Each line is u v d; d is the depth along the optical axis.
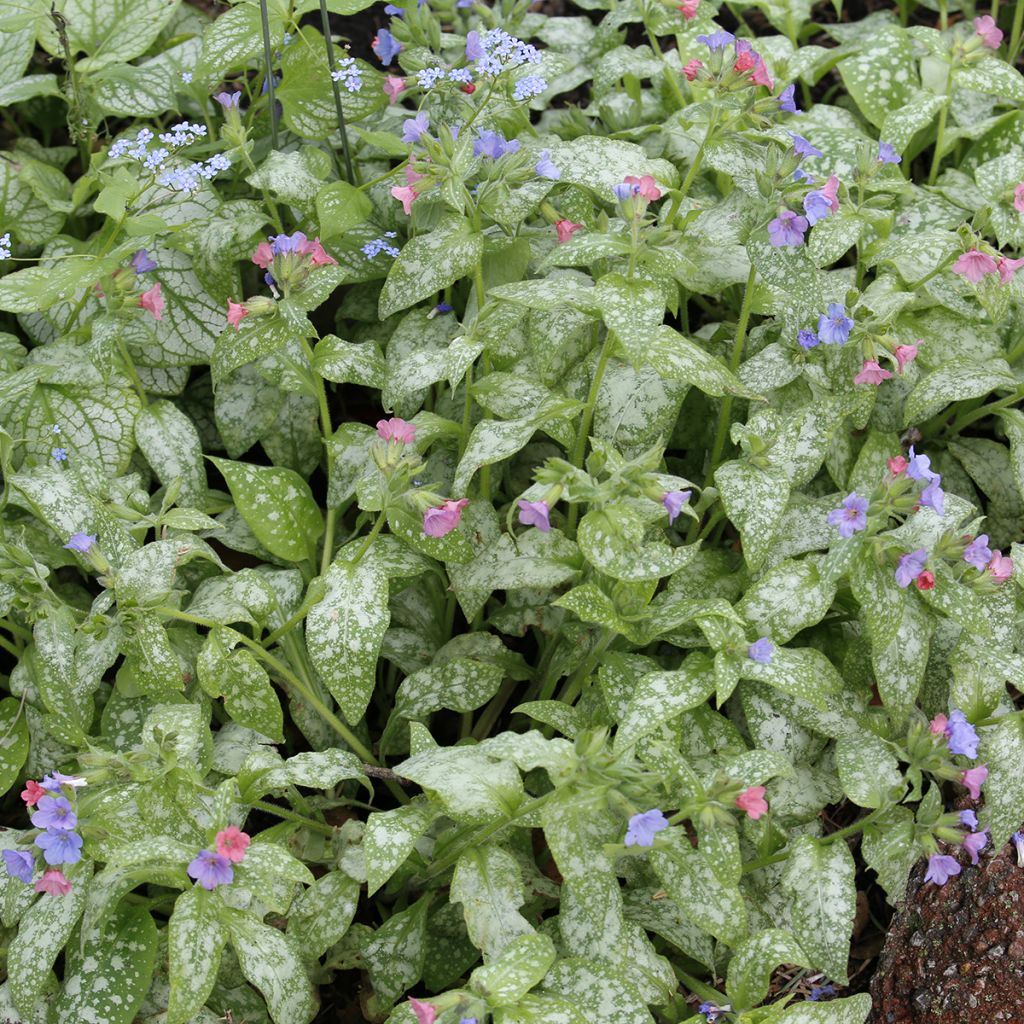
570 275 1.31
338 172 1.39
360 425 1.30
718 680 1.20
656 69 1.40
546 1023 1.16
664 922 1.23
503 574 1.25
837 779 1.25
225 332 1.27
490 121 1.34
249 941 1.18
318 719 1.28
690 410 1.33
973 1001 1.20
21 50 1.41
